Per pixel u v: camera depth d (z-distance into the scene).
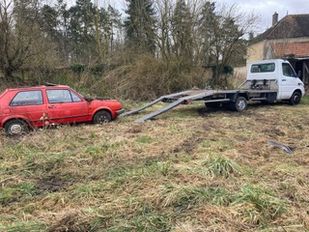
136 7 22.55
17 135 9.90
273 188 5.32
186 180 5.66
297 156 7.31
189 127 10.33
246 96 14.78
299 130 10.21
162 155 7.35
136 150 7.80
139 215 4.54
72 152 7.64
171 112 14.37
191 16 21.52
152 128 10.26
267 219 4.38
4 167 6.73
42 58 19.45
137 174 5.96
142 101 18.14
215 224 4.20
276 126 10.70
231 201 4.78
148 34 21.92
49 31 23.64
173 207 4.72
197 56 21.75
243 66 25.92
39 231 4.15
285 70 16.20
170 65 19.81
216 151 7.51
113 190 5.44
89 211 4.62
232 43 22.30
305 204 4.86
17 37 18.48
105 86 18.75
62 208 4.91
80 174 6.32
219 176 5.90
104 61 20.73
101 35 22.98
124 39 23.56
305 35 37.81
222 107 15.20
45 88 10.91
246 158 7.02
